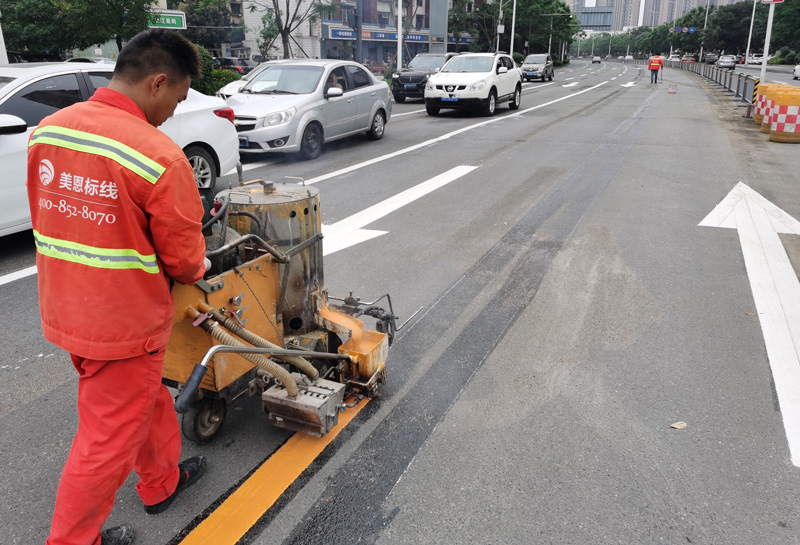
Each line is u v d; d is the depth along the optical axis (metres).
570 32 84.69
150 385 2.08
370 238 6.26
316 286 3.18
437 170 9.68
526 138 12.86
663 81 35.69
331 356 3.04
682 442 2.98
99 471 2.00
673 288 4.92
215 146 7.74
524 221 6.86
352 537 2.39
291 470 2.78
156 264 1.99
